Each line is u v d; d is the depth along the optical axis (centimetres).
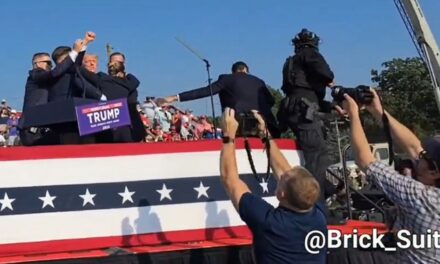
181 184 521
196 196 524
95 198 491
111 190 496
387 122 345
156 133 1024
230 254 496
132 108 615
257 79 643
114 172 500
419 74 3547
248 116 411
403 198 299
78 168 489
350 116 327
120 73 614
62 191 482
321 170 594
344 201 748
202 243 508
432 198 292
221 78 633
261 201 337
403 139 348
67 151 489
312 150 593
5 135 1098
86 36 575
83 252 474
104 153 499
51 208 477
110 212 493
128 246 493
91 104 500
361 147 318
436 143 303
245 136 412
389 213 348
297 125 594
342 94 357
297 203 327
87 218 486
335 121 608
